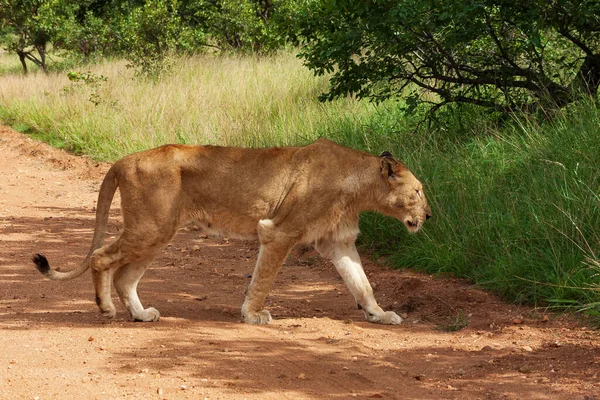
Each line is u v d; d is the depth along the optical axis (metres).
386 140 14.32
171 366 6.82
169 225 8.33
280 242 8.37
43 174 20.06
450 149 13.10
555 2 12.69
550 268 9.27
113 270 8.46
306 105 19.83
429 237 11.00
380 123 16.45
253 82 23.56
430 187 11.54
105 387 6.26
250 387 6.32
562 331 8.03
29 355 7.11
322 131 16.53
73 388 6.23
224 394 6.14
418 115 15.88
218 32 33.72
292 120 18.53
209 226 8.64
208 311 9.15
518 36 14.14
